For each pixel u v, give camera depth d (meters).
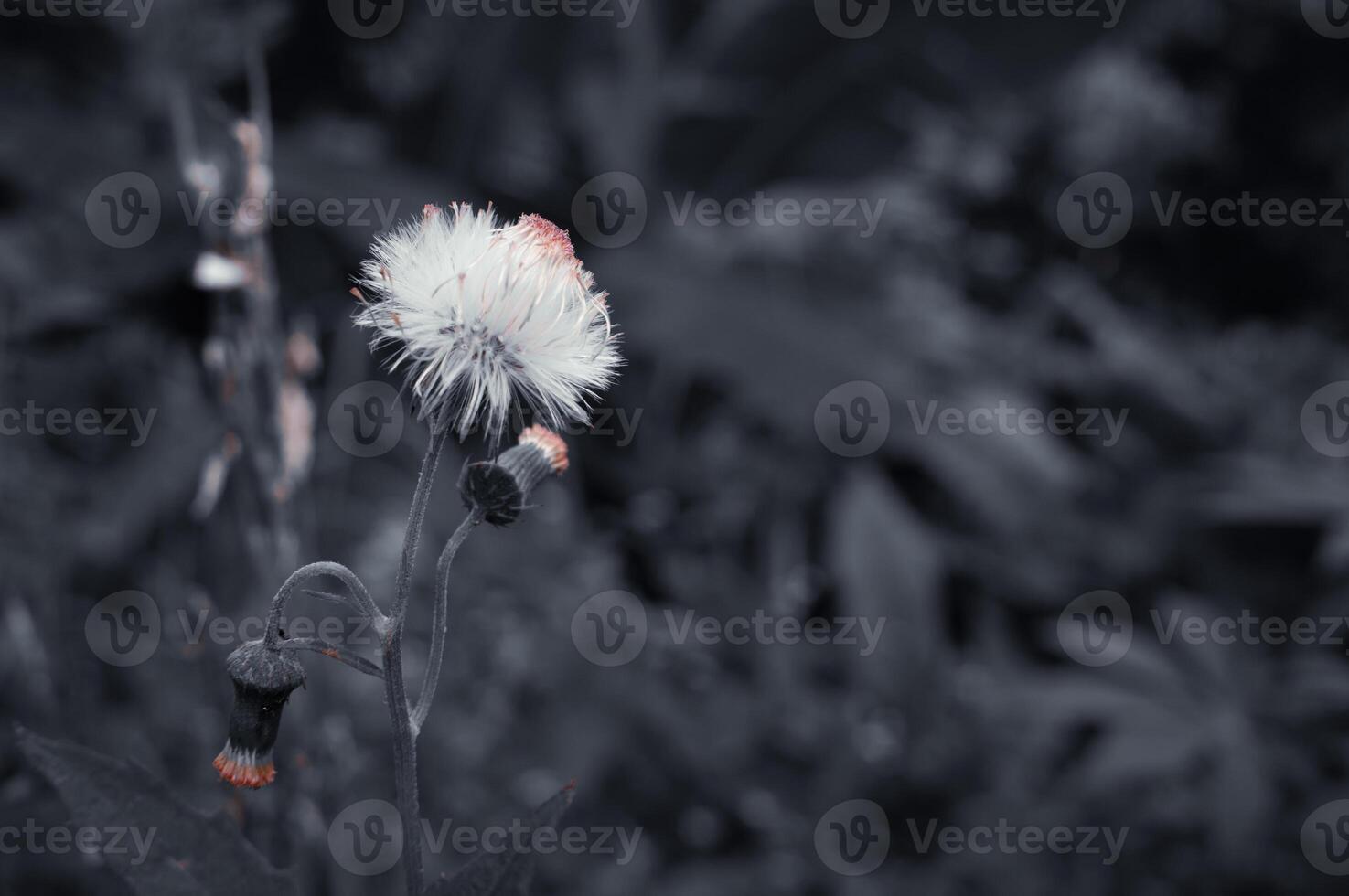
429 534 0.55
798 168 1.07
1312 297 1.36
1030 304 1.09
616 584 0.57
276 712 0.31
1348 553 0.67
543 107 1.00
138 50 0.77
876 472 0.80
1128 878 0.54
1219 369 1.01
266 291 0.39
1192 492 0.82
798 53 0.99
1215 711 0.57
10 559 0.48
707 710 0.55
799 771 0.56
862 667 0.61
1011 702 0.59
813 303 0.87
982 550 0.78
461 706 0.51
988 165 1.14
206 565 0.44
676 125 1.02
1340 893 0.53
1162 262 1.33
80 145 0.71
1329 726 0.57
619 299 0.86
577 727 0.52
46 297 0.62
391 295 0.31
